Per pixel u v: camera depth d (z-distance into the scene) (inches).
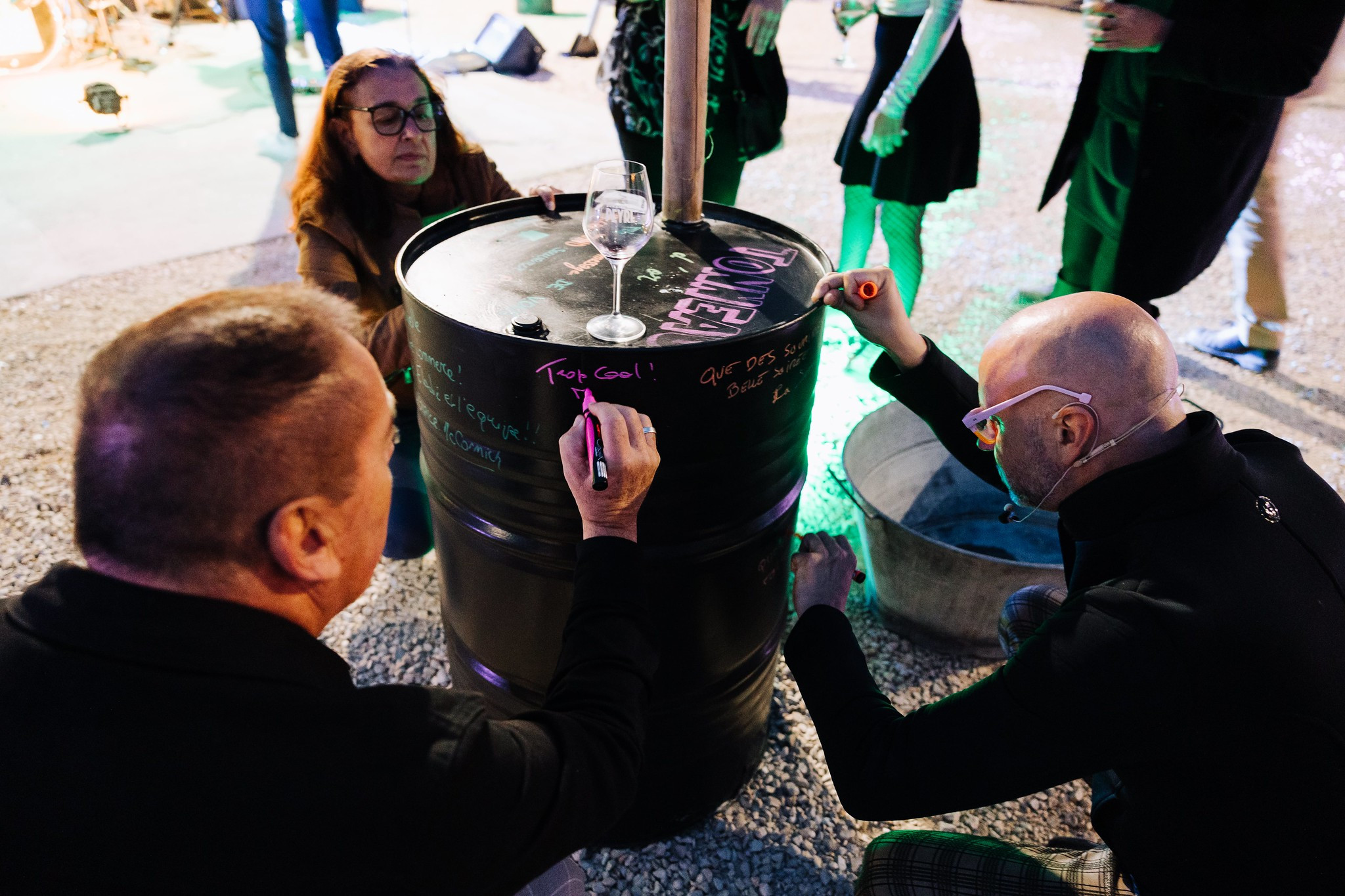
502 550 55.5
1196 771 42.4
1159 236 101.1
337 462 30.7
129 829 27.0
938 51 102.2
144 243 161.5
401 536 92.3
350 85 78.8
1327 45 87.6
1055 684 41.8
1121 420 44.4
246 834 27.7
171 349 28.1
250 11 190.9
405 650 87.0
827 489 107.8
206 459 27.8
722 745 67.2
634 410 47.3
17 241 161.0
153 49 279.7
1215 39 89.0
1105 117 105.4
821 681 52.1
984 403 49.3
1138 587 42.1
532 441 50.5
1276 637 40.3
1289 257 175.2
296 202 84.1
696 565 55.4
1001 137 233.6
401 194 86.7
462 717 32.8
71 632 28.0
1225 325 145.6
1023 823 73.7
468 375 50.3
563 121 228.1
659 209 78.1
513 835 32.6
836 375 128.0
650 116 106.6
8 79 253.8
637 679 40.8
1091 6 93.8
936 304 151.1
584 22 339.0
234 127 220.4
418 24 323.9
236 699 28.3
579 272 59.2
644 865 69.2
